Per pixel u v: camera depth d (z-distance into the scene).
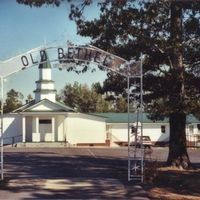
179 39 24.66
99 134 66.31
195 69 25.52
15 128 66.38
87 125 66.19
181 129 27.34
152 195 17.62
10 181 20.83
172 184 20.53
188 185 20.31
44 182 20.59
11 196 17.23
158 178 22.00
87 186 19.50
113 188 19.02
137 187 19.28
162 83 25.50
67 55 21.02
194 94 25.17
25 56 20.66
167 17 24.88
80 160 34.19
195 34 24.95
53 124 64.69
